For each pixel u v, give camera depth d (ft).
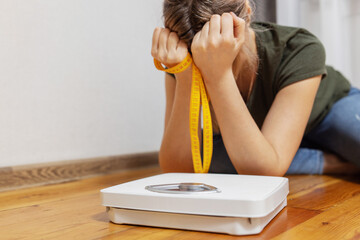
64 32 4.12
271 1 7.58
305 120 2.94
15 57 3.66
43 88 3.93
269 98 3.35
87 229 1.95
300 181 3.65
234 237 1.74
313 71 3.02
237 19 2.48
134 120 5.09
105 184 3.78
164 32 2.65
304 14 7.95
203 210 1.77
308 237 1.74
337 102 4.16
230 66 2.56
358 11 7.54
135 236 1.79
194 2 2.56
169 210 1.83
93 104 4.49
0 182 3.45
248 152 2.57
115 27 4.75
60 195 3.14
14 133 3.67
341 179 3.77
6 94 3.60
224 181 2.17
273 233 1.80
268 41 3.27
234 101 2.57
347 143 3.86
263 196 1.77
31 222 2.15
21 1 3.69
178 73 2.87
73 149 4.26
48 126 3.99
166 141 3.21
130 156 4.93
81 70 4.33
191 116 2.60
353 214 2.19
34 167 3.74
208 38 2.44
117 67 4.80
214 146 3.79
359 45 7.57
